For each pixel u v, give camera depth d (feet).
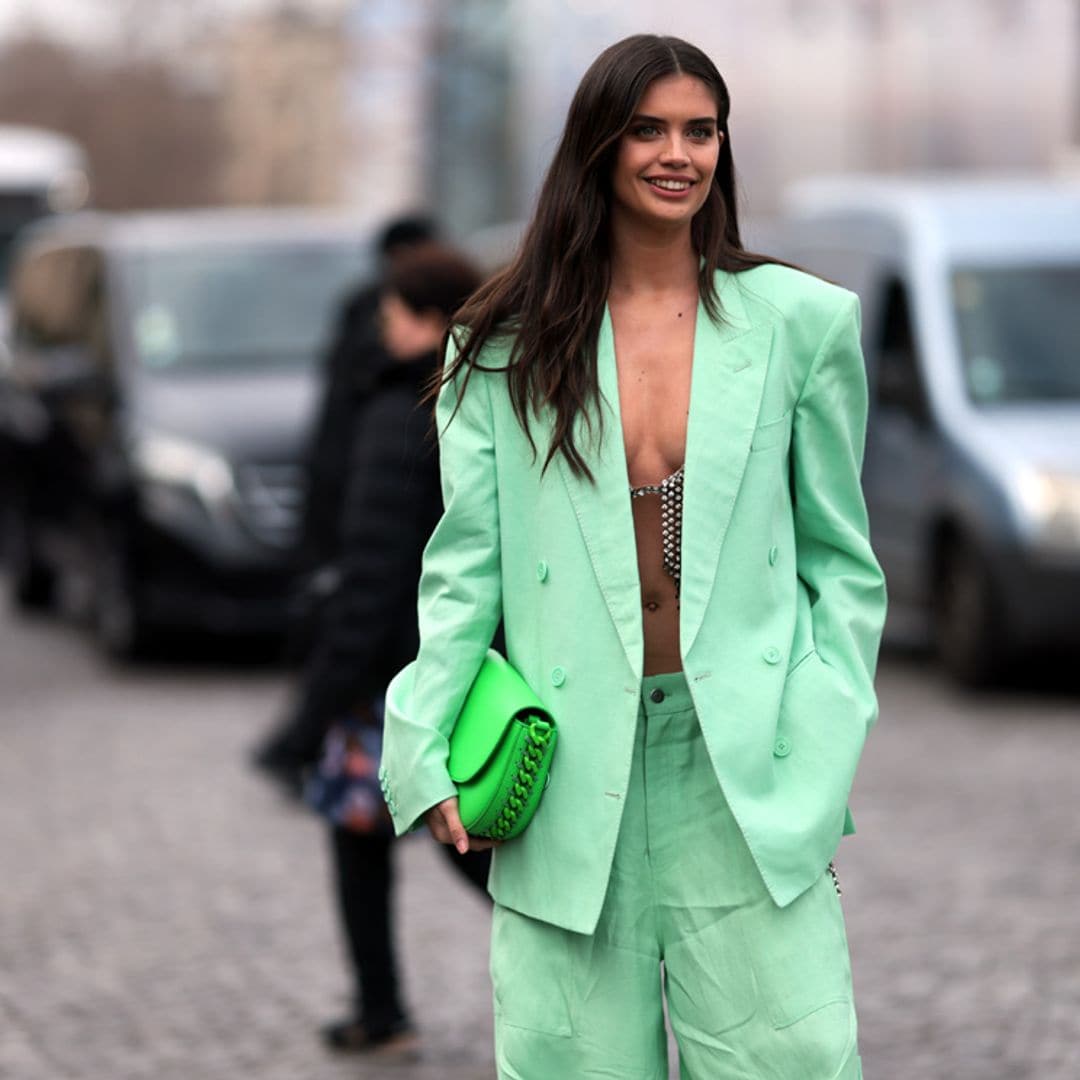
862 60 192.13
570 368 16.76
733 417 16.72
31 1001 29.63
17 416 71.15
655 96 16.57
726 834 16.74
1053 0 185.47
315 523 37.11
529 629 17.15
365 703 26.50
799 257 65.77
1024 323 56.65
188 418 59.21
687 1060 17.19
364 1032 27.17
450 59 189.57
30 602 73.77
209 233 66.13
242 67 258.57
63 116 254.88
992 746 47.50
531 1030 17.16
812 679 16.92
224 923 33.68
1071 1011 28.09
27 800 43.52
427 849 38.93
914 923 32.60
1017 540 52.44
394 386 26.71
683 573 16.57
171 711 53.93
